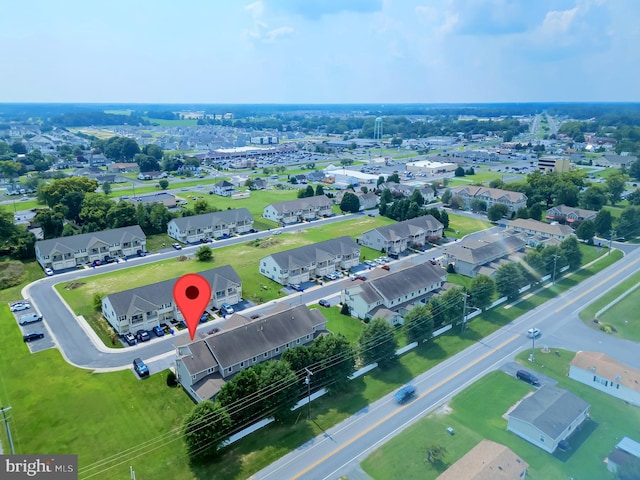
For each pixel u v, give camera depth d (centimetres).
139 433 4788
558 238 11119
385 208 14025
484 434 4791
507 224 12788
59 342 6569
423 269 8312
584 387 5644
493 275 8706
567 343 6681
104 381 5656
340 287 8675
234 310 7625
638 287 8631
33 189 17150
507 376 5841
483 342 6700
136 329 6819
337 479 4181
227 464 4359
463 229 12556
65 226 11088
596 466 4356
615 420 5031
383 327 6034
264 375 4962
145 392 5462
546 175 16138
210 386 5262
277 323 6181
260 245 11062
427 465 4341
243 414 4738
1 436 4688
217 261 9950
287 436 4738
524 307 7844
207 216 11831
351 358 5569
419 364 6106
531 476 4209
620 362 6175
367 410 5156
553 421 4666
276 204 13300
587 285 8756
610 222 11769
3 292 8300
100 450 4531
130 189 17662
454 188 15725
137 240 10475
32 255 10094
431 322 6562
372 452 4512
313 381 5359
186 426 4369
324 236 11850
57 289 8419
